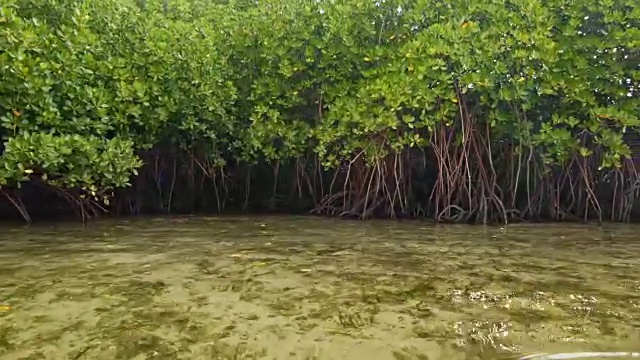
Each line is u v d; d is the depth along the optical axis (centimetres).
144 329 303
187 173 1005
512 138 841
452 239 630
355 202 906
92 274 429
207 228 743
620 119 745
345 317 322
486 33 775
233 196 1045
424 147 884
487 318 319
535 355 267
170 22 934
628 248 559
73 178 716
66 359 265
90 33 781
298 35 909
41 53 720
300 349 278
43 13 786
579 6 788
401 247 566
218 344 284
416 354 271
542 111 837
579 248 559
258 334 296
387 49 852
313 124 959
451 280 408
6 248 556
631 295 365
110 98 788
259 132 898
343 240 620
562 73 773
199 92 872
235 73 948
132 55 848
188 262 478
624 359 260
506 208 852
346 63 897
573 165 855
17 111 695
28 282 402
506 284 396
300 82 918
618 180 841
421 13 850
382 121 788
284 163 973
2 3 692
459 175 833
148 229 727
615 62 781
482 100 781
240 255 514
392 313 329
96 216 862
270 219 870
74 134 732
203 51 882
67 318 320
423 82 781
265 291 378
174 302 352
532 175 861
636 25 791
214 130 926
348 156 866
